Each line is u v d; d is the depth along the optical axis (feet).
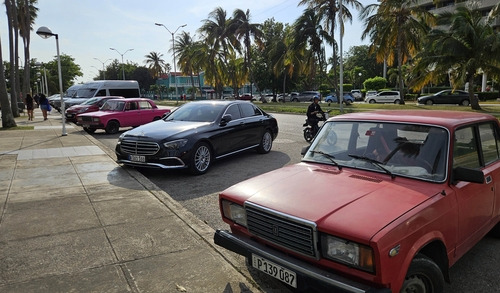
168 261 11.95
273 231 9.23
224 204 10.98
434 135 10.52
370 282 7.63
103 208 17.17
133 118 51.83
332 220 8.21
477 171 9.52
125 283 10.61
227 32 139.44
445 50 78.48
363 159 11.27
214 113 28.68
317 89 249.96
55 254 12.43
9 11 83.46
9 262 11.87
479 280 11.15
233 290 10.29
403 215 8.19
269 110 103.65
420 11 96.78
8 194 19.48
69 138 43.45
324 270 8.36
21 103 111.34
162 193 19.76
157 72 297.12
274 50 155.02
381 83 181.78
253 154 33.37
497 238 14.02
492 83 138.21
